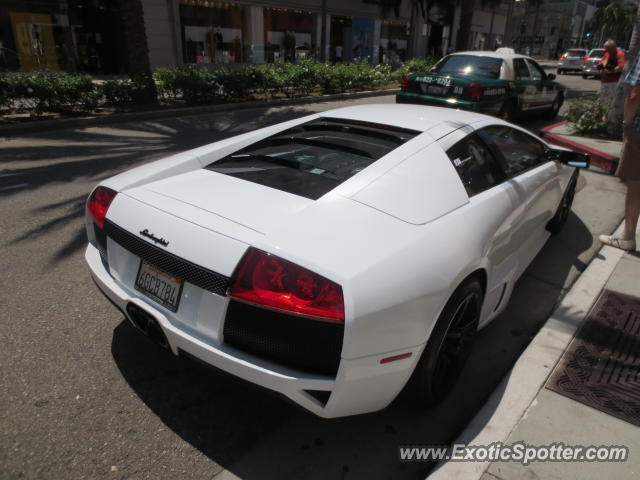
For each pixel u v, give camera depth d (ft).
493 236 7.94
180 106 35.91
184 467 6.52
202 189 7.54
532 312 11.01
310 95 45.52
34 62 52.90
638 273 12.44
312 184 7.52
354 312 5.55
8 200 16.01
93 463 6.47
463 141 9.08
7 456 6.47
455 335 7.52
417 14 92.17
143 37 34.53
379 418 7.65
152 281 6.75
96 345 8.85
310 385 5.71
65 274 11.33
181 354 6.56
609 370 8.63
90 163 20.94
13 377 7.93
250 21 69.56
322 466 6.71
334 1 79.82
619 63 31.50
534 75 34.06
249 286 5.74
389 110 10.53
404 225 6.75
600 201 18.51
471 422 7.34
